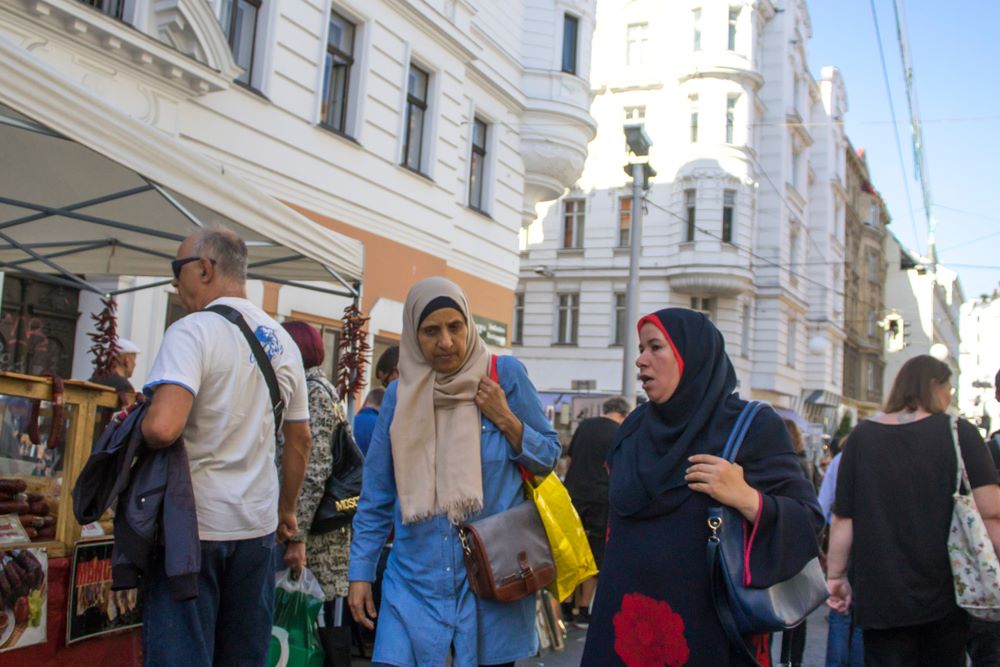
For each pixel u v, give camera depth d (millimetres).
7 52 3318
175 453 2822
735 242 30656
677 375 2627
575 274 31922
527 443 3145
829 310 41781
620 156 31922
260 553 3037
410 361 3205
